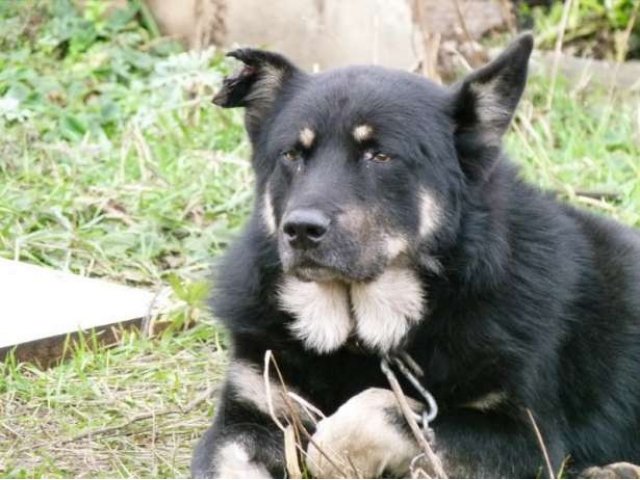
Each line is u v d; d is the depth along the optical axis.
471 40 19.94
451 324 10.24
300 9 20.55
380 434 9.79
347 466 9.74
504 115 10.53
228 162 17.05
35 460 10.77
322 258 10.02
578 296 10.94
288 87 10.92
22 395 11.95
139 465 10.75
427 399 10.02
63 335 12.84
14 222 15.59
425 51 19.28
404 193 10.30
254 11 20.86
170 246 15.38
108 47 20.66
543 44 21.56
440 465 9.48
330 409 10.57
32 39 20.95
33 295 13.83
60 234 15.30
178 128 18.25
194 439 11.27
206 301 11.41
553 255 10.76
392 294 10.34
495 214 10.51
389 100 10.40
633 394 11.13
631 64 20.72
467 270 10.23
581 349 10.88
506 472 9.95
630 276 11.33
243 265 10.74
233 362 10.68
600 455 10.98
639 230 12.34
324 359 10.51
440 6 20.20
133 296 13.97
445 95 10.66
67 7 21.30
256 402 10.45
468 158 10.55
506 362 10.16
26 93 19.12
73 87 19.52
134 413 11.68
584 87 19.80
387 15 19.67
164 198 16.11
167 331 13.32
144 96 19.27
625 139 18.39
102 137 18.17
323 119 10.38
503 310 10.27
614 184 16.86
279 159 10.55
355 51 20.16
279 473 10.24
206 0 21.03
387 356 10.41
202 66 18.97
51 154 17.36
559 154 18.06
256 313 10.58
